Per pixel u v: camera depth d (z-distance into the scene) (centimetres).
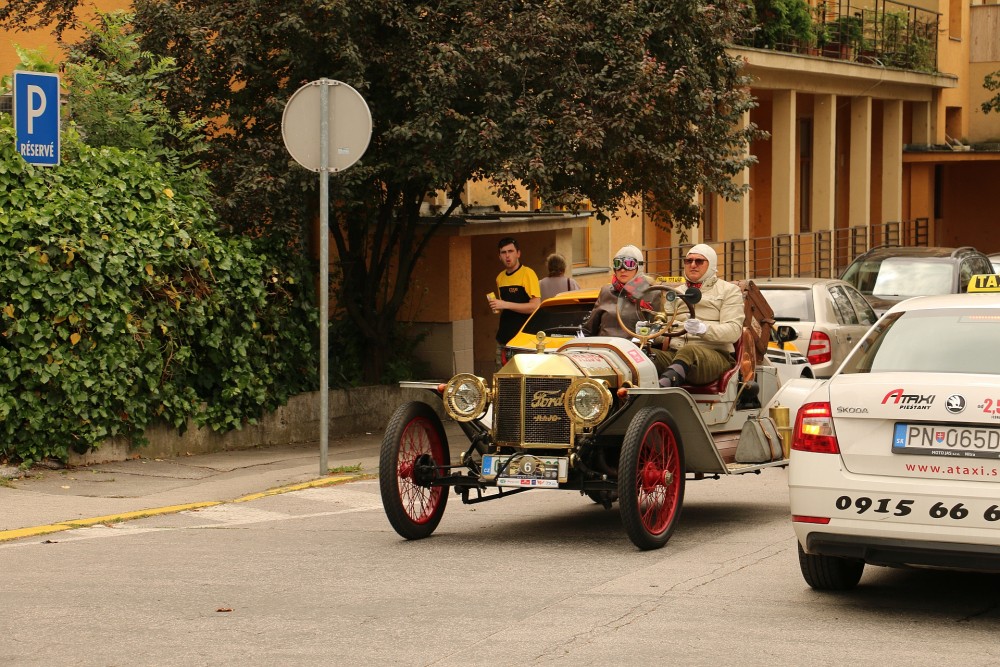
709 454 897
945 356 686
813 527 659
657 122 1430
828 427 659
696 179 1523
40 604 688
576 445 849
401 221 1582
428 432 899
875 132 3762
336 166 1165
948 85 3688
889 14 3419
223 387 1289
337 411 1483
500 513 1004
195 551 840
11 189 1096
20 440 1103
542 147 1338
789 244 2872
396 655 589
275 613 668
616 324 1005
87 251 1117
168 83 1382
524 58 1338
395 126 1335
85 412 1132
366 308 1612
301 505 1035
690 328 930
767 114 3139
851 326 1614
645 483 839
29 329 1084
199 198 1285
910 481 638
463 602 691
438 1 1398
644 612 668
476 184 2005
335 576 760
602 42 1380
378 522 959
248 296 1296
